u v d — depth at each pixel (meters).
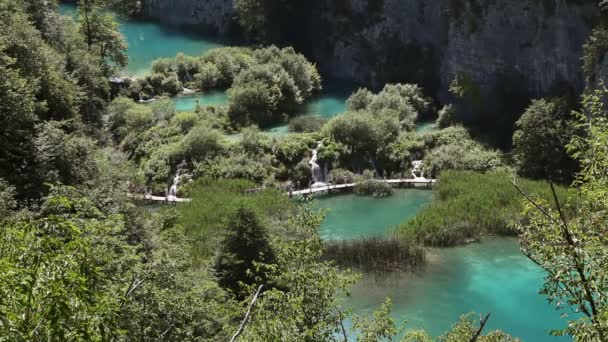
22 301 9.60
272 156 58.31
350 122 60.34
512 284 40.12
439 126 66.75
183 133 61.66
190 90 78.56
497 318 36.75
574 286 15.07
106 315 10.57
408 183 56.59
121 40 76.50
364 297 38.66
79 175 34.94
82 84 57.50
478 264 42.53
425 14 75.75
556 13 60.62
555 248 15.61
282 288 32.59
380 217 50.75
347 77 84.62
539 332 35.38
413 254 42.81
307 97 77.06
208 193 52.09
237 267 34.22
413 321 36.50
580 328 14.06
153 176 56.16
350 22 83.81
